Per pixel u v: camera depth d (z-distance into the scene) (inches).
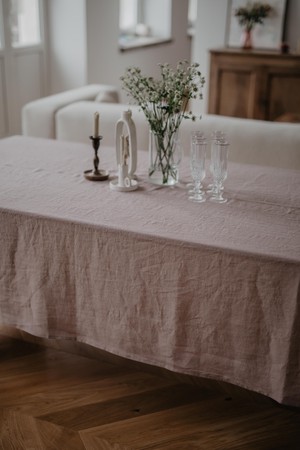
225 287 60.7
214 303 62.0
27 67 204.5
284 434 70.7
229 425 72.2
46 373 82.4
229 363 64.4
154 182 78.8
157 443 68.8
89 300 68.9
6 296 73.4
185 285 62.6
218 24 196.5
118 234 63.3
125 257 64.2
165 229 63.4
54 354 87.2
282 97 184.2
